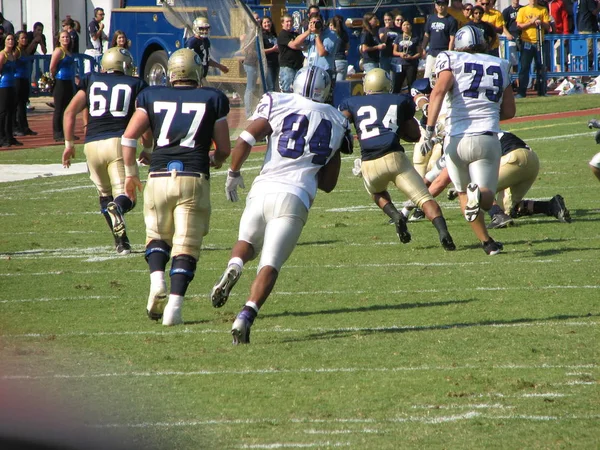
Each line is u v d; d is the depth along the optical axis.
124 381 19.75
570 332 23.61
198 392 19.12
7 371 20.05
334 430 16.91
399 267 32.44
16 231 41.50
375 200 35.25
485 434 16.62
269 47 75.50
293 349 22.55
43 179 57.75
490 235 37.91
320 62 74.00
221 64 72.62
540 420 17.34
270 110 23.23
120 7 85.31
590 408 17.97
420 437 16.50
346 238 38.22
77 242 38.72
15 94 73.38
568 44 95.94
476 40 32.50
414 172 33.84
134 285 30.59
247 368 20.94
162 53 81.94
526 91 96.69
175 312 25.08
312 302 27.73
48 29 115.38
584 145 64.19
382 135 33.81
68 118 35.75
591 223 39.62
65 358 21.69
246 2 79.69
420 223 41.28
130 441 9.85
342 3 81.81
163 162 24.94
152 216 25.31
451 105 32.62
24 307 27.55
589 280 29.39
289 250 23.05
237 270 22.69
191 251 25.11
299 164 23.20
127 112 34.34
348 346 22.75
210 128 25.03
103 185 35.19
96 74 35.00
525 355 21.70
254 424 17.20
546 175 53.19
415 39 81.88
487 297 27.64
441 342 22.94
